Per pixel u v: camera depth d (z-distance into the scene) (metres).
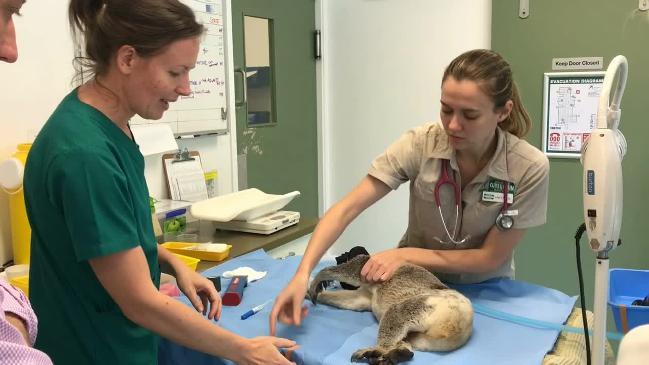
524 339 1.24
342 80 3.41
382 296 1.35
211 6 2.53
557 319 1.33
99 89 1.06
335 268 1.47
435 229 1.56
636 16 2.55
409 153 1.53
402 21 3.18
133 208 1.08
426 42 3.14
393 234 3.40
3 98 1.79
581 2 2.64
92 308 1.08
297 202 3.38
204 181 2.52
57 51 1.94
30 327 0.81
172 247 1.96
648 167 2.61
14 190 1.66
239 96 2.90
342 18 3.34
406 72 3.22
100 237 0.96
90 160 0.96
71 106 1.04
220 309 1.36
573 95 2.71
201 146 2.57
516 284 1.54
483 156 1.45
